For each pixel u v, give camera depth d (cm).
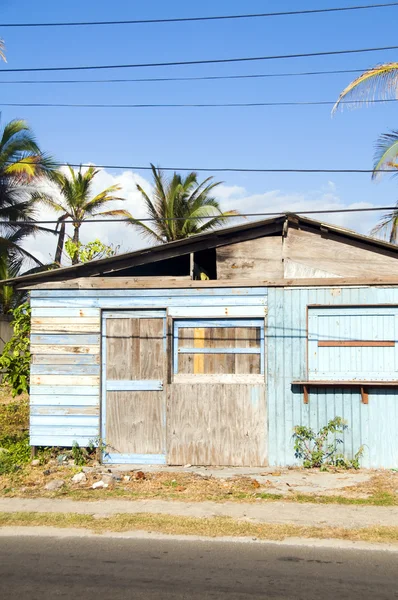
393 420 1084
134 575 627
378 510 853
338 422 1090
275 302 1123
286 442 1103
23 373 1397
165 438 1131
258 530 770
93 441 1145
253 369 1125
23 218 2822
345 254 1142
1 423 1599
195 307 1139
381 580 613
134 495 931
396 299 1093
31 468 1098
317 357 1110
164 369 1140
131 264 1184
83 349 1161
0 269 2725
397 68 1600
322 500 899
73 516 829
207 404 1121
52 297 1173
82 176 3372
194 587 593
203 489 961
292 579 615
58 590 586
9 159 2727
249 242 1159
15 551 705
